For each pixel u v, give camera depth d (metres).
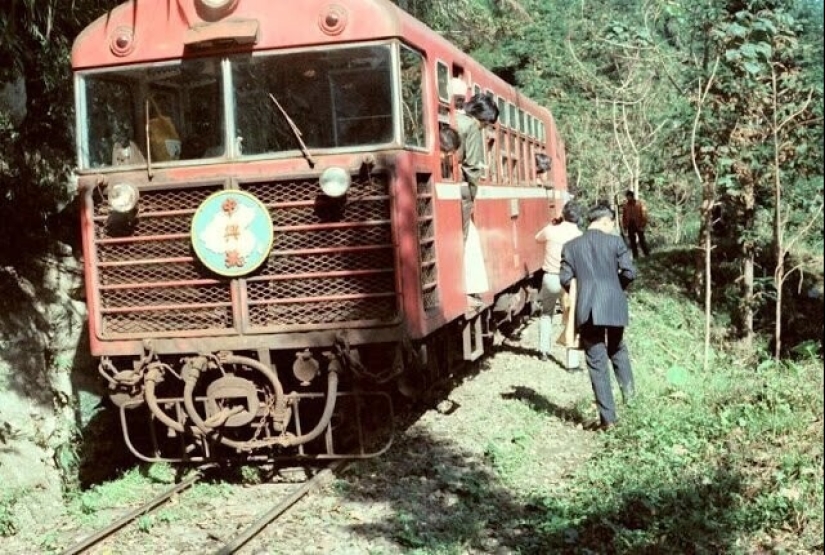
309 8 7.94
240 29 7.87
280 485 8.16
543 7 33.91
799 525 6.50
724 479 7.30
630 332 14.69
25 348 10.15
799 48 12.53
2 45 10.31
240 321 7.93
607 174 31.52
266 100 8.01
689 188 31.02
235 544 6.43
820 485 6.98
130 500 8.04
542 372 12.20
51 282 10.86
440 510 7.29
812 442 8.05
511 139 13.22
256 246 7.87
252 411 7.98
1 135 10.98
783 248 12.89
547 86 32.53
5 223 10.88
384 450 8.23
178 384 8.48
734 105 12.79
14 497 8.97
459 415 9.91
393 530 6.82
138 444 10.66
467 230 9.91
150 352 8.06
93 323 8.16
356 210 7.88
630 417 9.02
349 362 7.86
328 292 7.92
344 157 7.88
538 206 15.31
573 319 9.20
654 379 10.93
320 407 9.20
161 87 8.16
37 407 9.98
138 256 8.15
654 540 6.45
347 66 7.93
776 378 10.57
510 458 8.39
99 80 8.28
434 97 8.93
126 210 7.95
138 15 8.20
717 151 13.04
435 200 8.65
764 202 15.37
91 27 8.34
